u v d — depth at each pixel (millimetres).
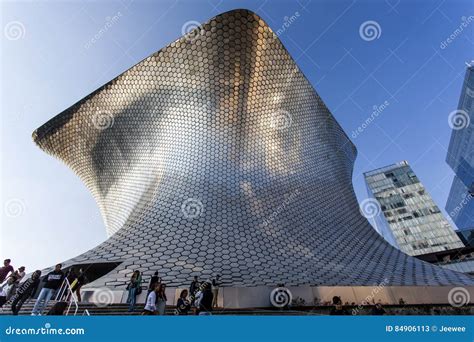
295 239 19219
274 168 22094
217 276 14633
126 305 9969
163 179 20906
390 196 62219
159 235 17438
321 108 27203
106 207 27094
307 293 12852
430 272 18891
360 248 21625
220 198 19266
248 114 21625
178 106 21547
